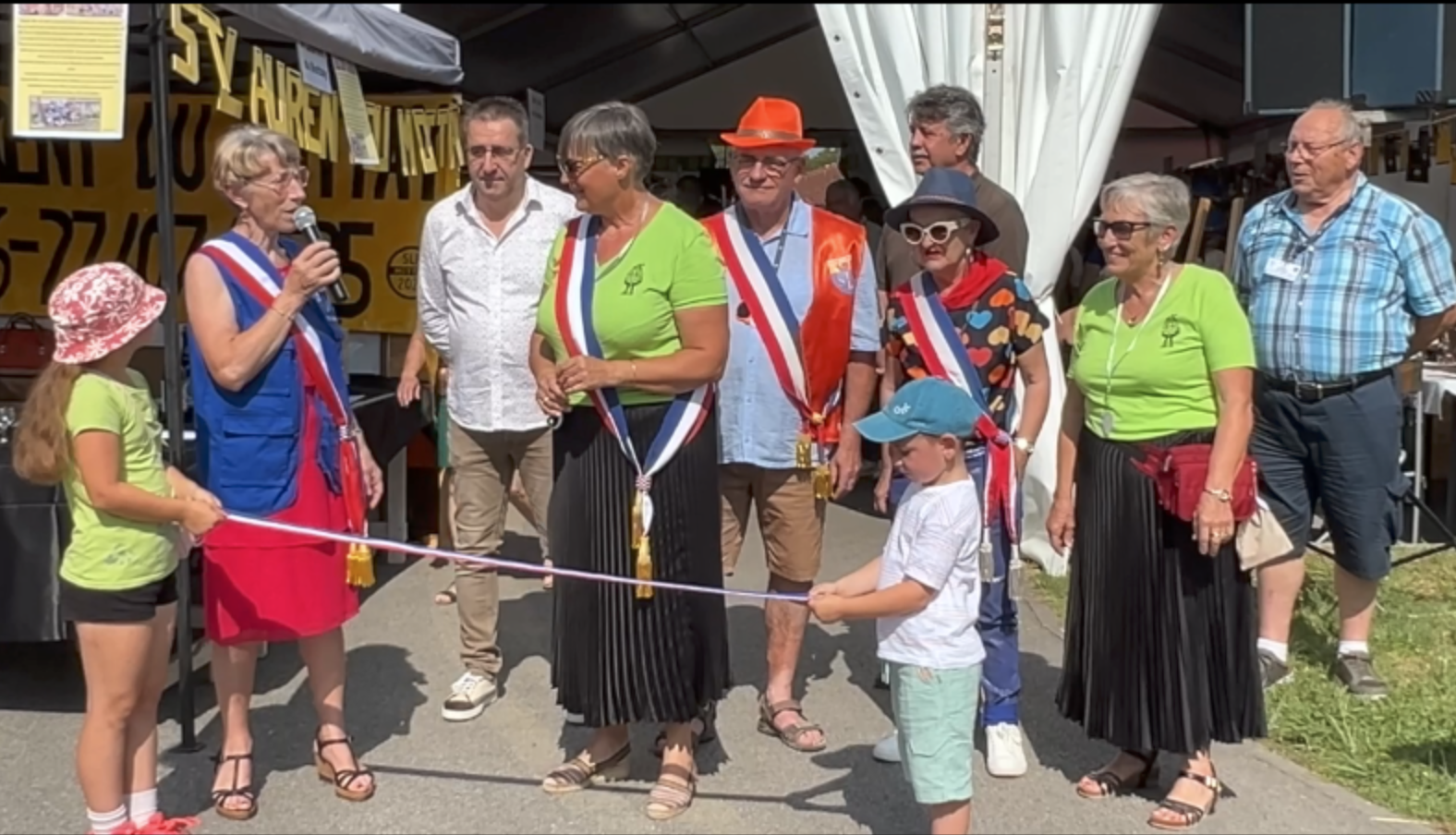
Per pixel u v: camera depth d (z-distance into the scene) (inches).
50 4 149.3
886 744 165.6
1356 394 183.0
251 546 144.4
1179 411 146.5
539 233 180.2
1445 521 285.9
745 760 167.3
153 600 130.6
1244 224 195.3
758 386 165.0
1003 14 244.8
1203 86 442.3
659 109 506.0
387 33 220.4
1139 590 147.0
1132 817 151.3
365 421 222.8
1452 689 190.4
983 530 146.8
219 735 172.7
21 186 264.2
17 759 165.5
